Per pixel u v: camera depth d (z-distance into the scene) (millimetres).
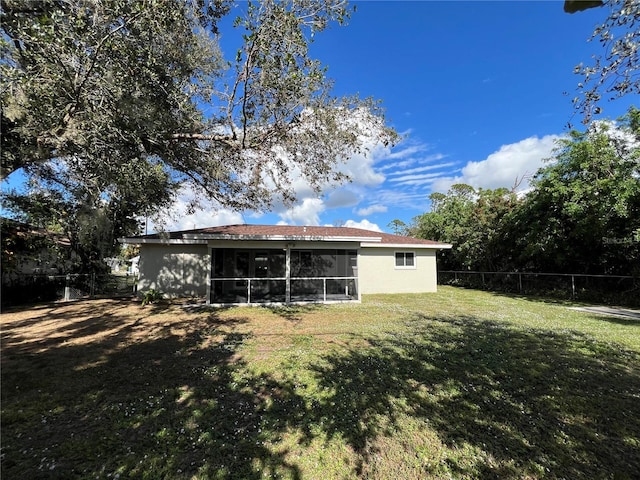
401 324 8336
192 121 5832
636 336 6961
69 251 13781
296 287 15312
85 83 4438
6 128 4023
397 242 16469
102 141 4770
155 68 5086
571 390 4145
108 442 2953
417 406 3709
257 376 4621
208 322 8594
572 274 13023
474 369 4910
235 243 12070
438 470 2607
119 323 8414
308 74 4941
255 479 2488
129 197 6215
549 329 7688
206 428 3211
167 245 14172
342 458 2762
